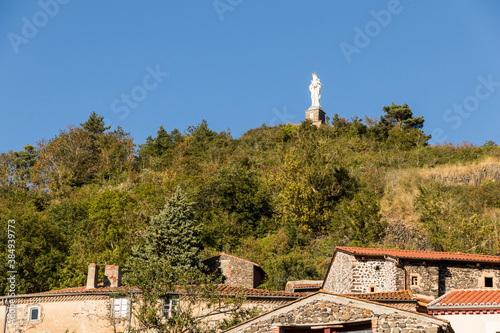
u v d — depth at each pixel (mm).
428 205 64188
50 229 55062
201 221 66188
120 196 66062
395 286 33719
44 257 51312
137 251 51781
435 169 79062
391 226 65000
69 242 57906
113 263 51656
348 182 73625
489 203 69500
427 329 21969
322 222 67688
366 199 62219
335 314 22984
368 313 22656
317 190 71250
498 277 35062
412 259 34219
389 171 79500
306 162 74812
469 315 24656
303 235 64312
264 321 23594
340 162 78750
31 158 98938
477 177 76062
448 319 24797
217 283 33156
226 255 48625
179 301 31125
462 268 35156
